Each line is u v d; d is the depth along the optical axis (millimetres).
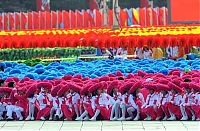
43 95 36656
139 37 69188
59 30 84750
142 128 32812
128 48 69312
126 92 36094
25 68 47625
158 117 35938
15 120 36750
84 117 36406
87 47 67938
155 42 68938
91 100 36344
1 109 36938
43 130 32594
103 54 69250
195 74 40156
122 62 52062
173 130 32062
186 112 35812
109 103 36188
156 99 35844
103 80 38219
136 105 35969
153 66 47094
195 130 32000
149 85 35906
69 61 57000
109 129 32562
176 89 35781
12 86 37750
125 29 81312
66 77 39875
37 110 36719
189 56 60000
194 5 86062
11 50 65625
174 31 74625
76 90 36375
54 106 36469
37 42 70500
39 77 41312
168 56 68812
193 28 77562
